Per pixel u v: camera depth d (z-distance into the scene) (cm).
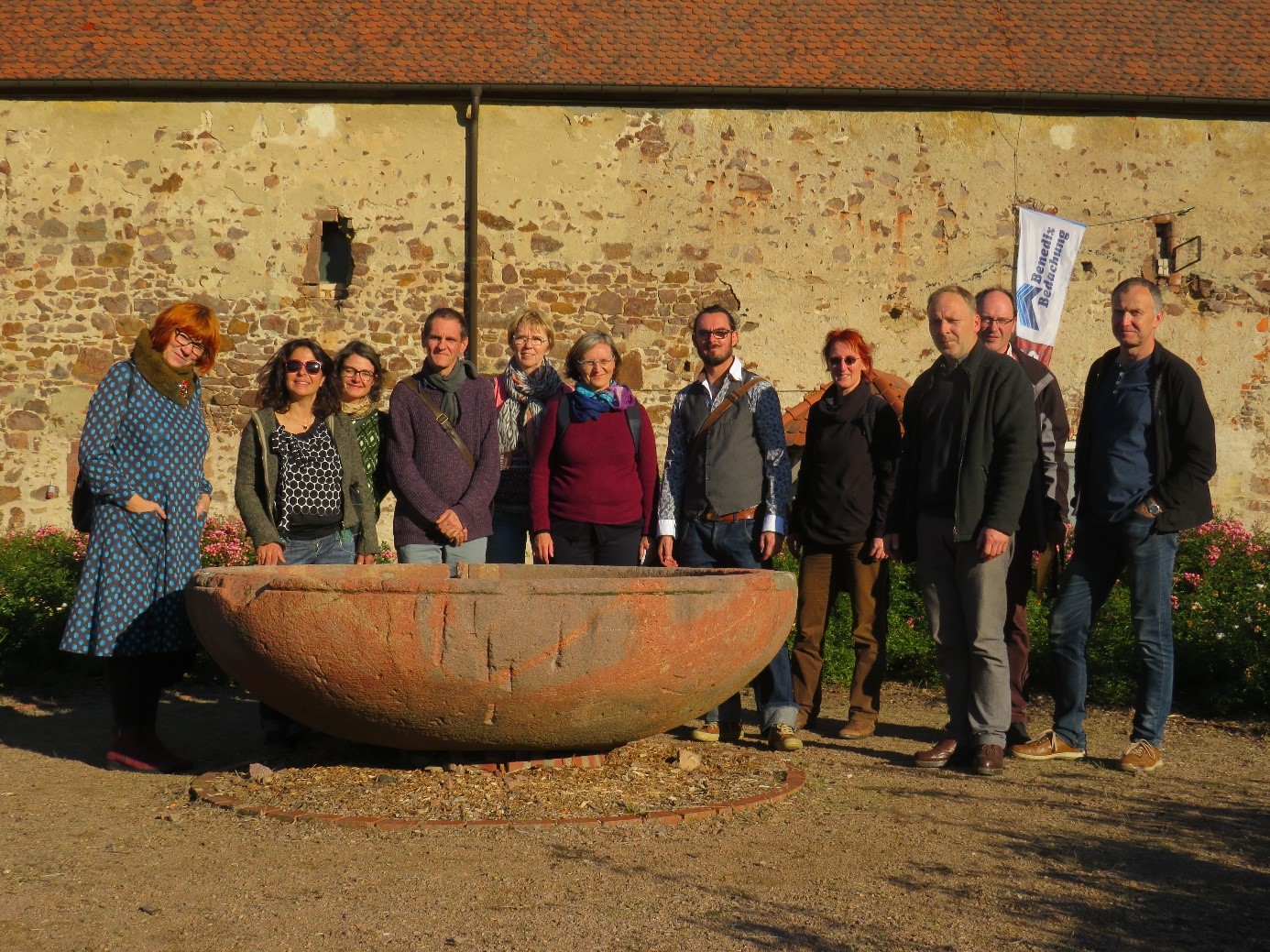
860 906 354
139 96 1208
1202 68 1279
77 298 1208
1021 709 583
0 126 1203
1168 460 529
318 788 461
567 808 440
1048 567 602
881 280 1249
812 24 1301
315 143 1220
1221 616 739
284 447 553
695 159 1238
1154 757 536
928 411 550
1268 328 1277
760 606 464
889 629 771
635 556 594
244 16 1266
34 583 788
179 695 711
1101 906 359
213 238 1216
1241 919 352
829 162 1246
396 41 1249
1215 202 1273
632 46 1262
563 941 324
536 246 1230
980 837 427
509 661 425
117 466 516
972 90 1231
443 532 557
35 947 320
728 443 585
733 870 384
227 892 360
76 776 508
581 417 587
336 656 428
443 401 576
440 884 366
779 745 570
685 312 1237
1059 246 1234
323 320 1220
